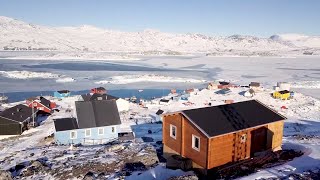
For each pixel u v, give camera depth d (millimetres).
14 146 43969
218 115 26688
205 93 94750
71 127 45969
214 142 24250
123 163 29016
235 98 87188
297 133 49219
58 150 37531
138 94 102312
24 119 53531
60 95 89688
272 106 77625
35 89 107812
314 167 22891
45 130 54250
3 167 31281
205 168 24344
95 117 47344
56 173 27062
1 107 74688
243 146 26297
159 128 55000
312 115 68188
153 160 29812
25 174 27328
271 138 28062
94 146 41094
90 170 27359
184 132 26766
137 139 44656
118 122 47844
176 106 77188
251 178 21281
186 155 26688
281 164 24781
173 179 21609
